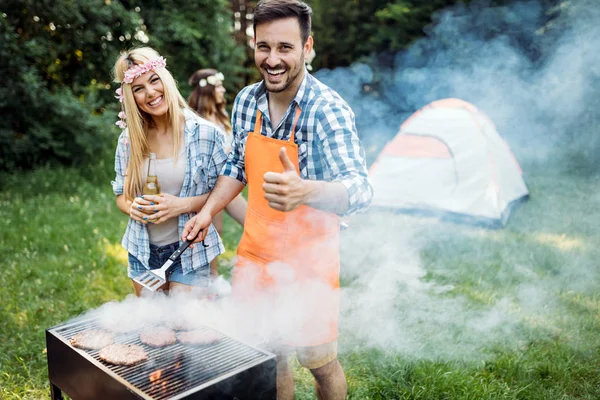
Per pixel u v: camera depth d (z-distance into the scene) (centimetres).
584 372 269
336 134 183
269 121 200
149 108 226
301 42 179
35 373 273
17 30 801
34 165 748
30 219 522
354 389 257
